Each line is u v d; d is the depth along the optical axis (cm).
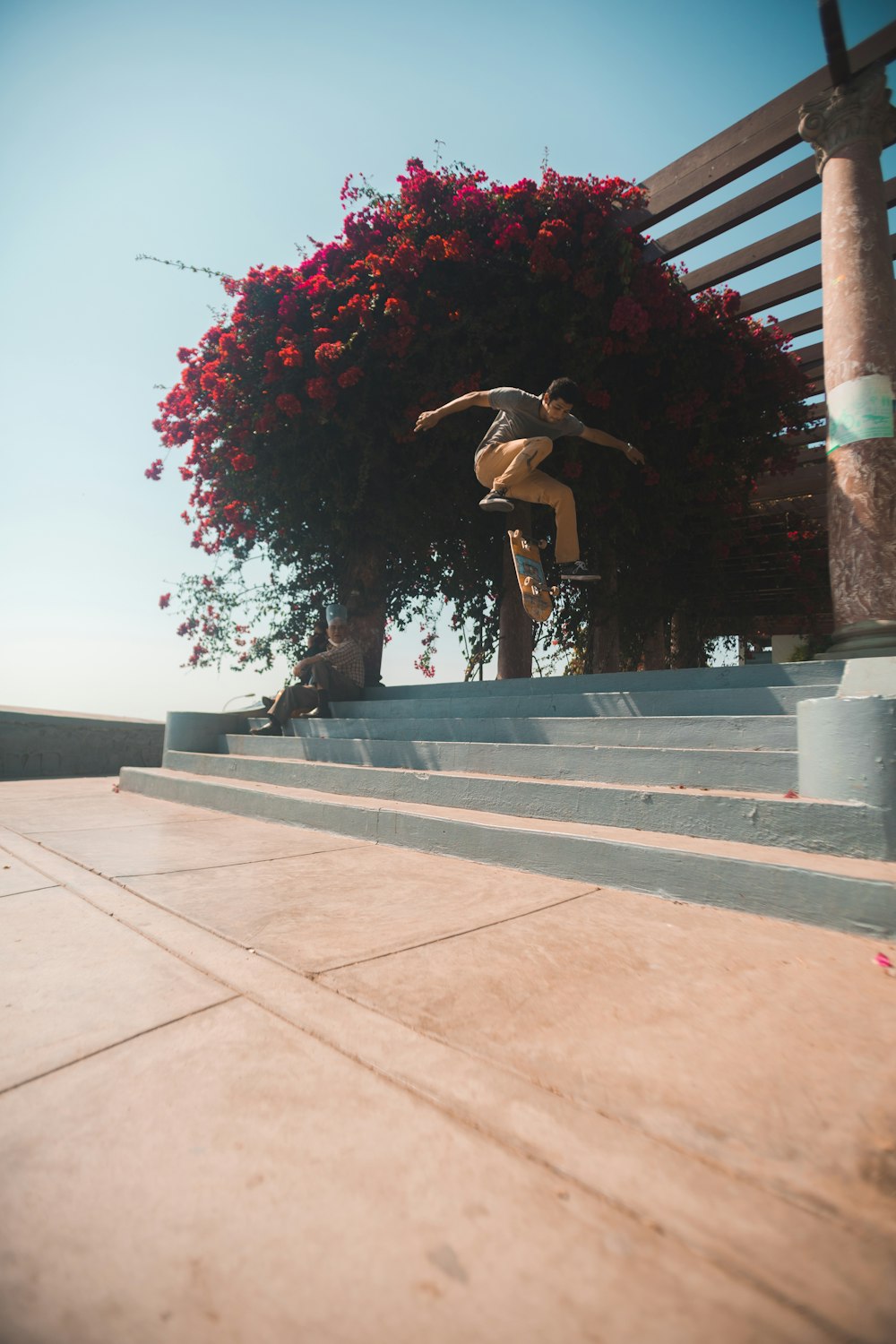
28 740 989
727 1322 85
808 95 752
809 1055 154
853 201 580
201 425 919
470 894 290
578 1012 176
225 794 552
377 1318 86
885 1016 173
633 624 1206
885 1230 101
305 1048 158
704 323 930
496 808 405
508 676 1012
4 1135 125
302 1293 91
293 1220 104
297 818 473
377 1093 139
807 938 230
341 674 779
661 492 992
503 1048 157
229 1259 97
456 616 1110
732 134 814
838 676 479
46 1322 86
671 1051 156
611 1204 107
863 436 545
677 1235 100
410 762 542
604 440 648
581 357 860
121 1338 83
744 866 259
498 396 620
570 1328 85
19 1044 160
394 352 855
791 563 1362
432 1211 106
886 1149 120
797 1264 95
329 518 930
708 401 962
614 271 882
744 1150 120
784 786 337
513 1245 99
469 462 932
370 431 871
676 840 302
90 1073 147
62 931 245
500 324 857
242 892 297
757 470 1067
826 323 586
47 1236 100
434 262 866
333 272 898
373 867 341
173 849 394
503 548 1045
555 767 435
